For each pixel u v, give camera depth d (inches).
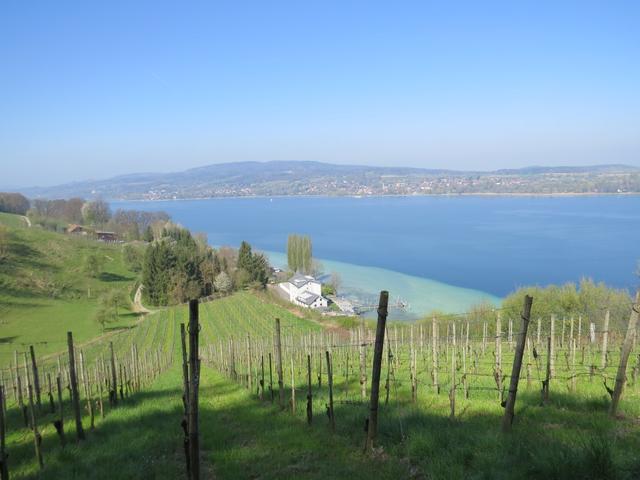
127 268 4744.1
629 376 659.4
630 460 314.8
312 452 432.5
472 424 456.1
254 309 3408.0
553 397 546.3
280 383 631.2
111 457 463.2
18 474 446.6
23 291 3599.9
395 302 3634.4
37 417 716.7
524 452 344.8
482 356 1035.9
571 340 896.9
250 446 473.4
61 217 6914.4
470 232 7258.9
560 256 4886.8
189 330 346.9
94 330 2977.4
